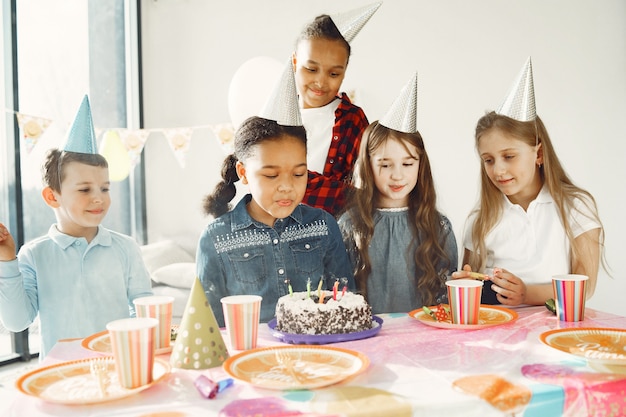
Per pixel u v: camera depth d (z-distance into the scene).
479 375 0.90
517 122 1.79
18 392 0.86
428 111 2.89
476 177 2.89
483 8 2.86
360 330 1.20
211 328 1.00
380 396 0.82
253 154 1.62
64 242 1.68
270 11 3.18
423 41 2.88
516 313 1.33
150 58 3.47
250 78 2.56
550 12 2.86
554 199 1.81
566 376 0.88
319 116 2.24
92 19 3.27
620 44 2.87
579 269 1.80
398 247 1.77
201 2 3.33
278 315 1.25
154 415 0.77
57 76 3.00
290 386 0.84
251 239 1.63
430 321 1.27
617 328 1.11
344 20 2.20
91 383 0.90
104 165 1.73
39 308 1.66
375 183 1.79
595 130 2.88
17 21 2.73
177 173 3.48
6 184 2.69
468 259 1.92
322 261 1.69
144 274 1.82
